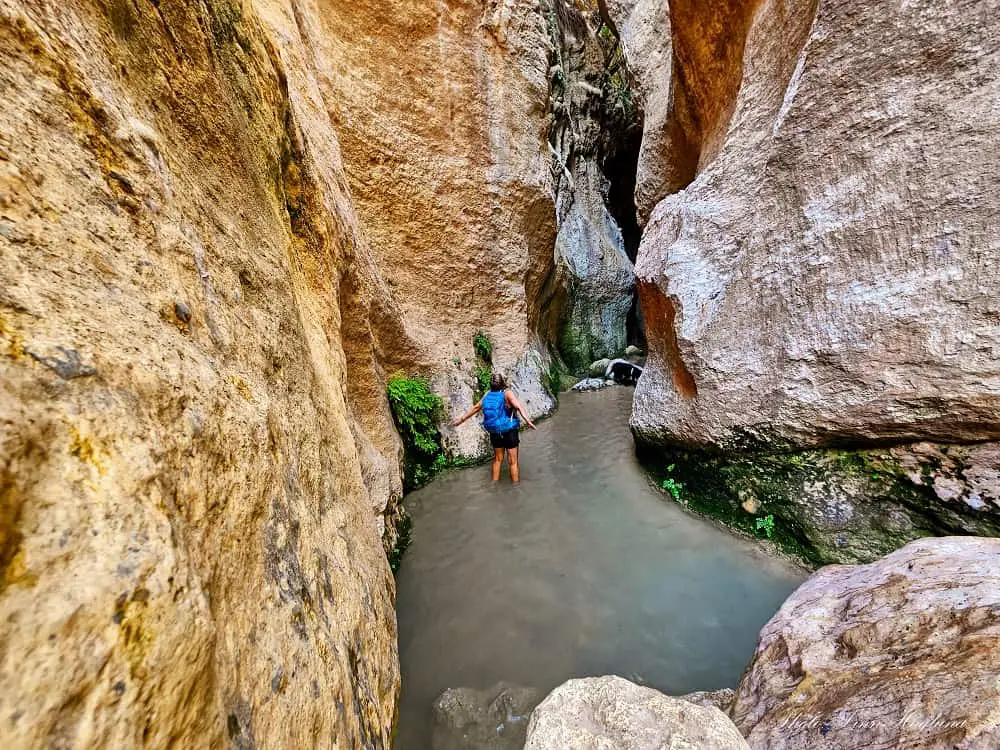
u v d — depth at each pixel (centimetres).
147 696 55
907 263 260
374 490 329
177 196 119
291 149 262
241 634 87
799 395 312
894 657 150
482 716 209
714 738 118
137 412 71
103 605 53
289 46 396
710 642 251
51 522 52
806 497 316
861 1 274
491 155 750
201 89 153
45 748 43
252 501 104
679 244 430
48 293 66
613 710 129
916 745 107
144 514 63
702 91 566
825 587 223
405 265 654
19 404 54
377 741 149
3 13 76
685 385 423
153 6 132
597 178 1742
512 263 811
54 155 79
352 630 152
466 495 475
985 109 230
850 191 283
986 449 246
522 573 329
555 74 1168
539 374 850
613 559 336
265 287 166
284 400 153
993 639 128
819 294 300
